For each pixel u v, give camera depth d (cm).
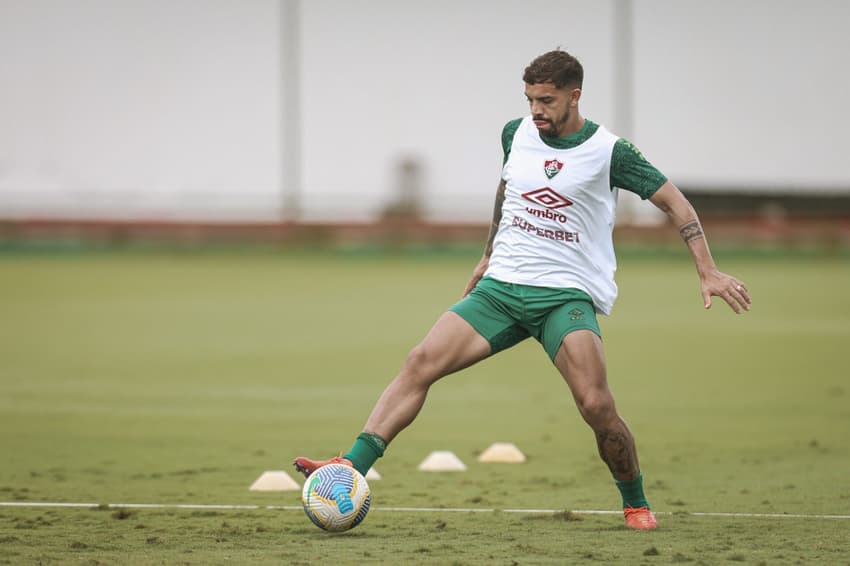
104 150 15188
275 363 5828
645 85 15300
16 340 6681
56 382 5150
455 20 15388
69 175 15138
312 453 3475
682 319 7994
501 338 2273
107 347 6419
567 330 2216
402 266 12712
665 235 14475
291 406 4522
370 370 5597
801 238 14675
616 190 2302
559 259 2252
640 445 3606
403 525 2338
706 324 7681
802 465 3206
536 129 2297
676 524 2336
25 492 2791
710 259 2206
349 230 14800
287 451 3516
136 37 15200
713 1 15175
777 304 8981
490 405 4609
